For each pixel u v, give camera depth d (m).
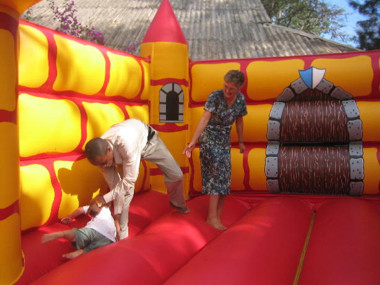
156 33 5.02
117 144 3.10
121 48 9.19
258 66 4.93
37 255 2.77
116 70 4.16
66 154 3.60
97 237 3.01
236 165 4.91
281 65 4.89
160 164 3.66
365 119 4.66
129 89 4.48
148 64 4.95
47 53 3.26
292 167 4.75
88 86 3.82
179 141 5.04
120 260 2.55
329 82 4.75
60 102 3.49
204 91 5.10
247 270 2.52
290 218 3.83
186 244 3.17
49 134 3.28
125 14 12.27
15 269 1.98
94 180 3.78
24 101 3.09
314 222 4.04
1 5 1.83
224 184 3.84
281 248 3.05
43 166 3.28
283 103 4.96
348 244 2.91
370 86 4.68
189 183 5.15
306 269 2.73
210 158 3.82
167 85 4.97
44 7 12.10
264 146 5.00
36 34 3.21
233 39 10.76
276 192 4.93
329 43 10.45
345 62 4.73
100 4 13.02
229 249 2.82
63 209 3.41
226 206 4.49
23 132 3.06
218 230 3.75
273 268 2.68
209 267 2.51
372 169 4.59
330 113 4.73
